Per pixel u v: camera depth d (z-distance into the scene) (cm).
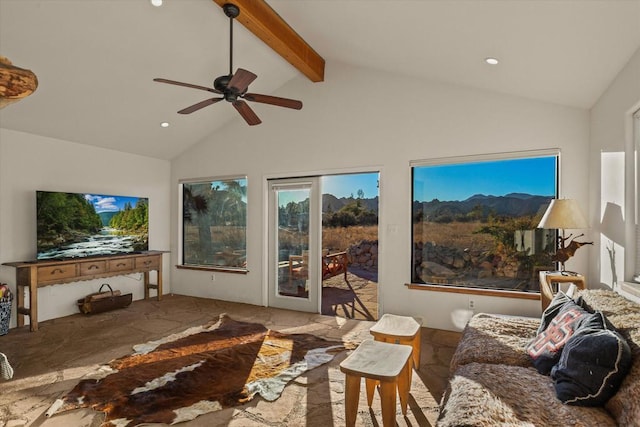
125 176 555
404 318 312
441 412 175
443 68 377
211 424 228
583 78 297
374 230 836
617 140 284
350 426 210
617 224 284
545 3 216
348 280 771
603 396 161
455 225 422
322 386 278
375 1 283
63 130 458
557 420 153
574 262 360
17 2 282
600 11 209
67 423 228
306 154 502
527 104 382
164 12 332
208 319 461
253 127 543
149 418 233
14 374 296
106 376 293
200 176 591
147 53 372
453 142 416
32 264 410
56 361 324
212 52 402
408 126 440
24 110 402
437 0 251
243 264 557
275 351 348
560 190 367
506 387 181
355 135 470
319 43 428
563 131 367
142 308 517
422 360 331
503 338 256
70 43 332
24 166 443
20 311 420
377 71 458
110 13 316
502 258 399
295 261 514
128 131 501
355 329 418
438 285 429
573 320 209
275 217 528
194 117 518
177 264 615
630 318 193
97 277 477
